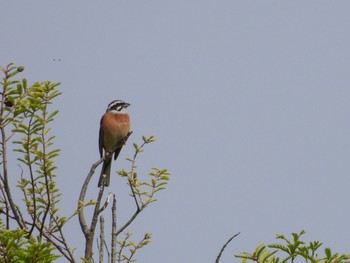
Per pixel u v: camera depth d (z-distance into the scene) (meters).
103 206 10.52
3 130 10.24
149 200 11.66
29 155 10.57
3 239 8.27
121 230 11.10
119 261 11.05
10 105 10.31
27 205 10.92
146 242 11.31
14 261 8.21
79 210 10.77
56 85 10.74
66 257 10.39
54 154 10.76
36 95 10.45
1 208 10.56
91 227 10.42
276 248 8.24
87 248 10.32
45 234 10.54
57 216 10.74
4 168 10.11
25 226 10.27
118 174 11.82
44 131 10.73
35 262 8.26
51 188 10.98
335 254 8.13
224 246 8.24
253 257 8.16
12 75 10.30
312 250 8.23
